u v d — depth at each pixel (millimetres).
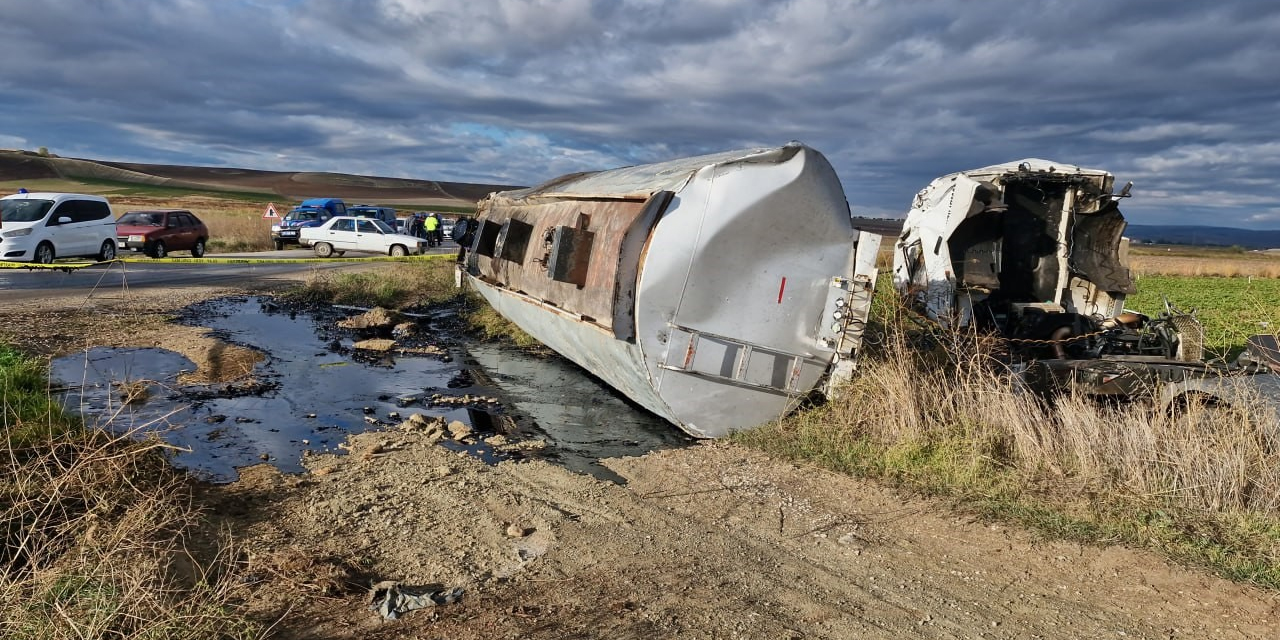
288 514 5328
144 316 13227
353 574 4414
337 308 15641
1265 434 5793
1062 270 9742
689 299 6977
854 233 7254
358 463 6500
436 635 3773
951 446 6418
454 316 15305
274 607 3957
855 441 6945
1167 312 8945
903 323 9078
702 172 6910
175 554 4430
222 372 9586
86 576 3666
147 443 5891
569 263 7871
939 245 9672
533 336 11352
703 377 7137
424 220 41688
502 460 6855
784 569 4727
